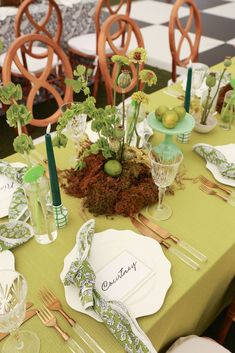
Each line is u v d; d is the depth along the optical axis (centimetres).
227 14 529
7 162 119
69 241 91
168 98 160
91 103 90
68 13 301
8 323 64
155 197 101
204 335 140
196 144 123
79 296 76
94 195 99
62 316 74
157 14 523
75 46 291
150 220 98
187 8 543
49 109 302
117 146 99
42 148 126
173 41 211
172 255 88
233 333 142
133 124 104
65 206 102
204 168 118
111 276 82
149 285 80
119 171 102
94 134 131
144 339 67
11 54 147
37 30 237
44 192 86
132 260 85
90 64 315
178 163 90
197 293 86
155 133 134
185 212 100
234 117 141
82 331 71
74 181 106
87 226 89
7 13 265
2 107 253
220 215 100
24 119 86
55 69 290
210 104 130
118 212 98
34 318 74
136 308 75
